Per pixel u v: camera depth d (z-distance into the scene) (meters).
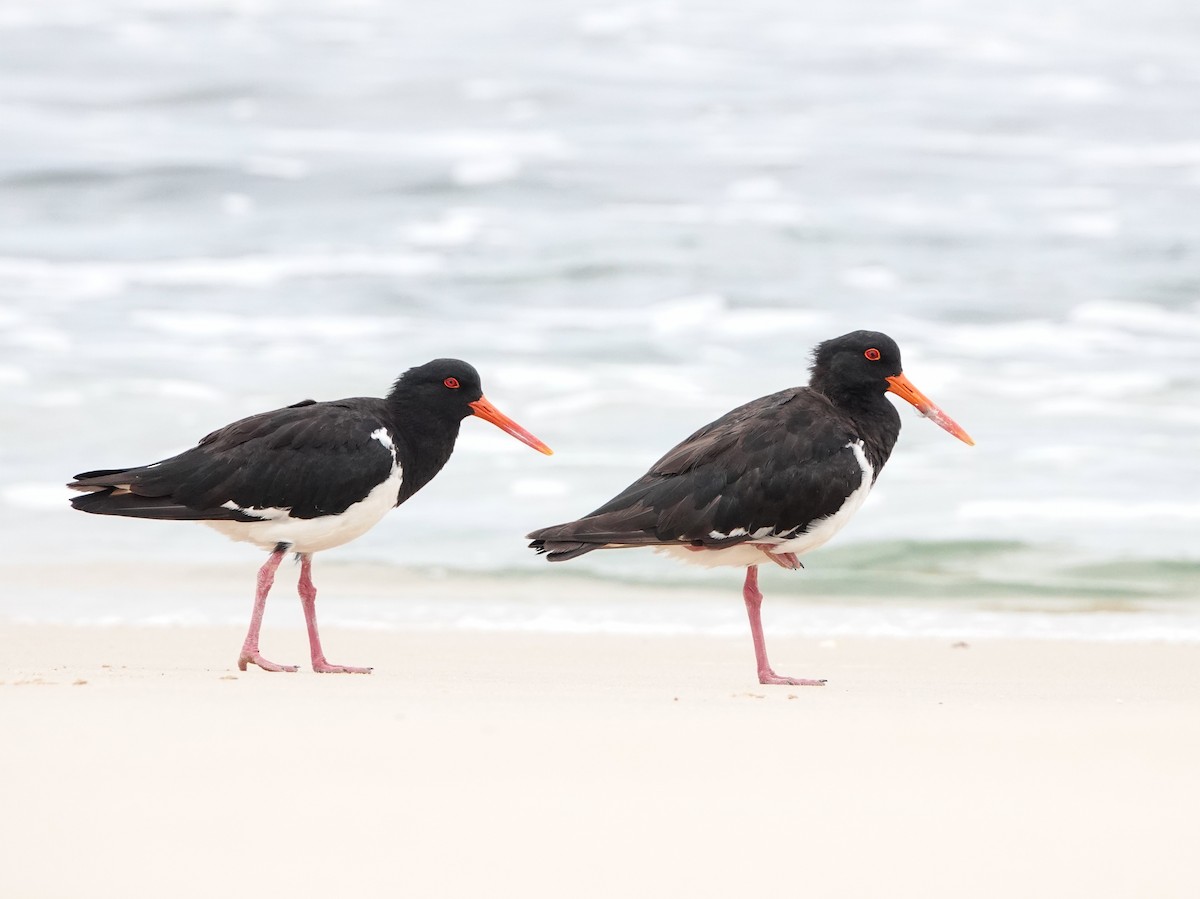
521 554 16.41
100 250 32.09
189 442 20.33
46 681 9.00
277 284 29.70
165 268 30.70
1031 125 43.94
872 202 36.44
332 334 26.41
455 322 27.33
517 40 52.12
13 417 21.17
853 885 5.74
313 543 10.88
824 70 49.16
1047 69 50.00
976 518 17.52
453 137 41.81
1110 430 21.23
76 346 25.12
